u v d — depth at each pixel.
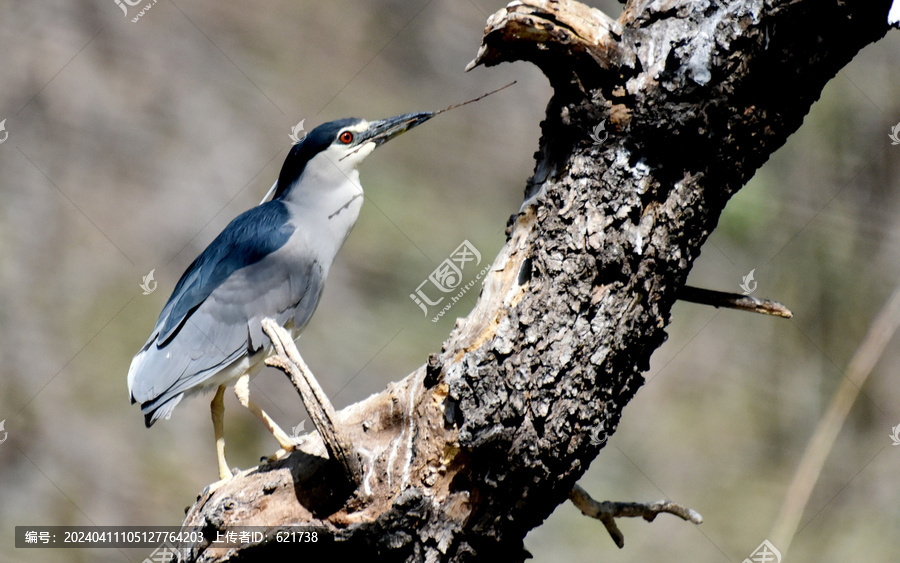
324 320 13.55
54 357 13.15
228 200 14.71
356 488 5.14
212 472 12.74
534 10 4.77
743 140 4.97
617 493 12.76
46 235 13.91
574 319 4.89
